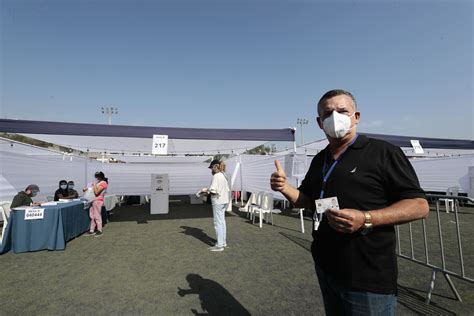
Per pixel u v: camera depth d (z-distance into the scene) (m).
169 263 4.15
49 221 4.96
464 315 2.55
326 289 1.26
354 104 1.29
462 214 9.10
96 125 5.92
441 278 3.45
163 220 8.32
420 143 8.41
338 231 1.12
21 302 2.90
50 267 4.01
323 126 1.26
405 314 2.59
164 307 2.76
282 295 3.02
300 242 5.43
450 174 11.11
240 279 3.49
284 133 6.91
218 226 4.91
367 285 1.05
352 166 1.13
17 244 4.77
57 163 9.24
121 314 2.64
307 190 1.48
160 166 13.43
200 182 13.73
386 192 1.08
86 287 3.27
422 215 0.98
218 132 6.53
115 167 12.91
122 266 4.02
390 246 1.07
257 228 6.92
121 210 10.98
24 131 5.46
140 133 6.16
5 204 5.70
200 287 3.25
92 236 6.07
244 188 12.45
